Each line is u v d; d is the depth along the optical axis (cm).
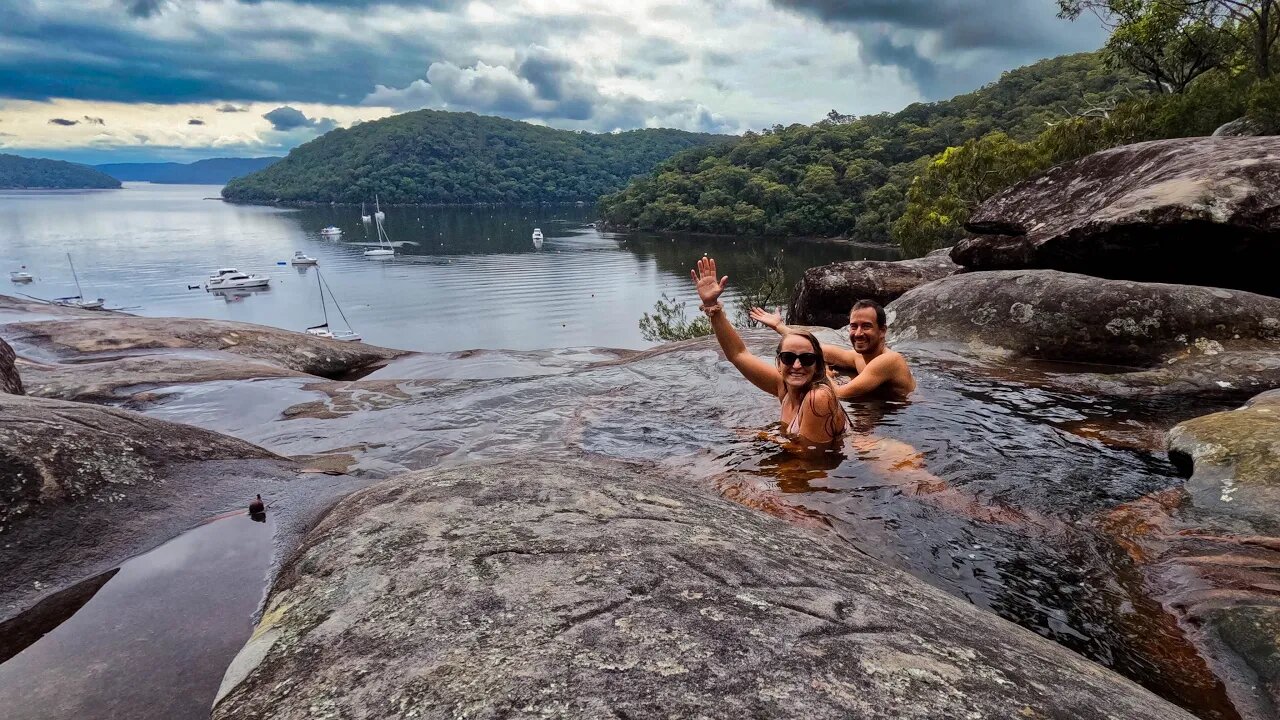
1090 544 257
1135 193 700
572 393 505
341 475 326
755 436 397
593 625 120
